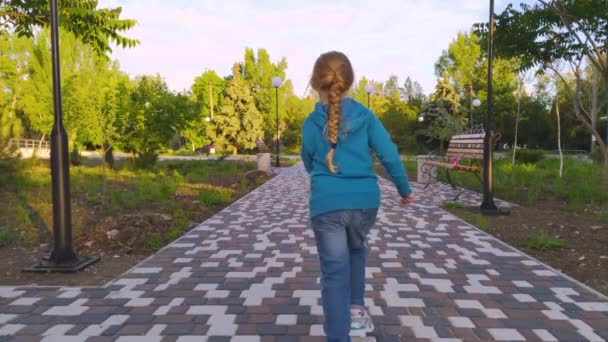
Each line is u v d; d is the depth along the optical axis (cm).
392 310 321
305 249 506
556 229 583
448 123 3209
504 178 1165
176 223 635
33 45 2698
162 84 1641
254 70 5188
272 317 311
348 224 238
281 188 1179
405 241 538
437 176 1295
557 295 350
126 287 377
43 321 306
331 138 227
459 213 730
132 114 1515
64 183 427
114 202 793
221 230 617
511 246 511
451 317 308
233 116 4100
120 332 288
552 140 4431
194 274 413
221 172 1648
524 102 3906
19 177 1098
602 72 862
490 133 711
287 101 5362
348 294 239
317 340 275
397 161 235
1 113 1258
